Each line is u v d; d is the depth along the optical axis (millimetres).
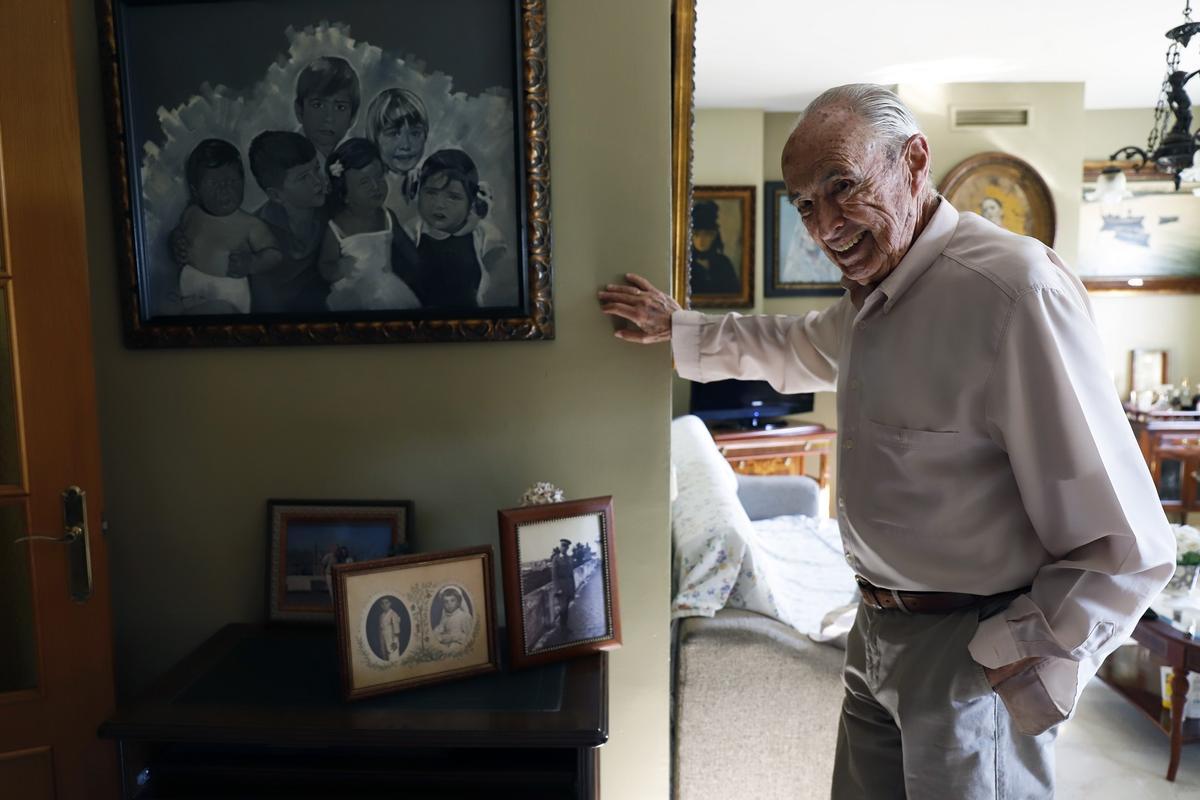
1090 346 1067
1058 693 1092
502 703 1318
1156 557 1008
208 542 1716
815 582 2742
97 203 1632
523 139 1538
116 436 1696
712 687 1853
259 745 1405
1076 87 4684
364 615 1347
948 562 1194
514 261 1589
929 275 1178
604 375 1644
